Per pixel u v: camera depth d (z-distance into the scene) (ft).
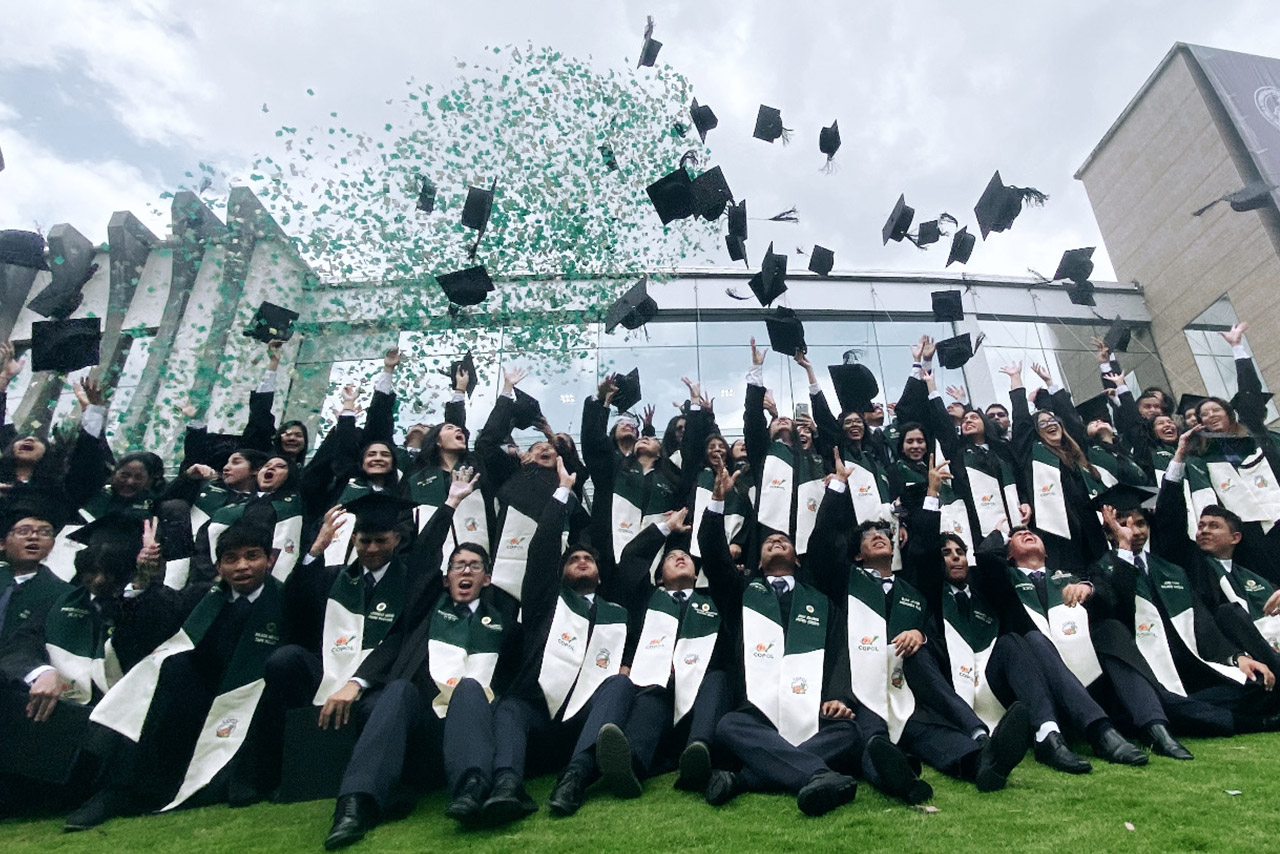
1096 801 8.94
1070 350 41.70
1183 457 15.67
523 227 23.40
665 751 12.42
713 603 13.71
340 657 12.42
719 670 12.69
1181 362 43.96
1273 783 9.14
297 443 19.22
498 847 8.50
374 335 27.76
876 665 12.18
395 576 13.46
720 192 20.36
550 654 12.70
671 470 19.85
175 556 15.67
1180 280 44.68
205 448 19.29
